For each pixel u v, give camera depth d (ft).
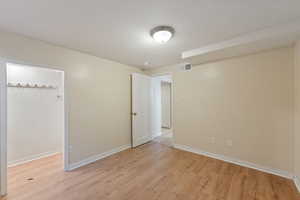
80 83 8.78
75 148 8.48
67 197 5.90
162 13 4.97
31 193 6.14
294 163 6.97
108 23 5.61
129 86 12.29
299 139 6.41
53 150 10.68
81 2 4.36
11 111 8.75
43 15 5.05
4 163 6.05
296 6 4.60
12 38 6.31
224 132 9.41
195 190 6.35
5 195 5.99
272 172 7.67
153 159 9.69
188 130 11.25
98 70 9.82
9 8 4.61
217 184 6.78
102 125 10.05
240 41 6.79
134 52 8.93
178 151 11.21
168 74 12.64
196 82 10.72
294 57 6.99
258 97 8.12
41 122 10.06
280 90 7.45
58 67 7.76
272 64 7.65
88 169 8.26
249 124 8.43
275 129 7.60
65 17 5.19
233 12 4.93
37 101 9.91
